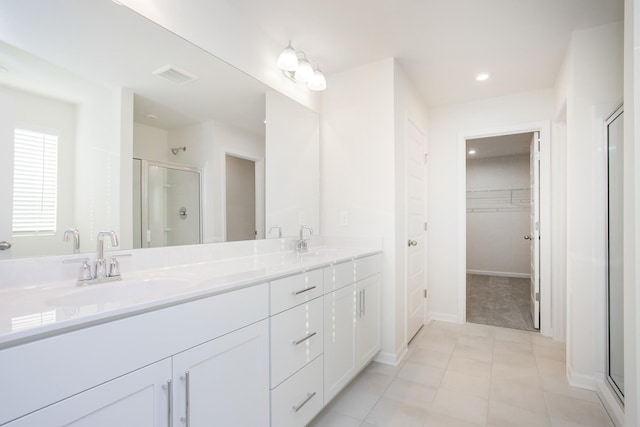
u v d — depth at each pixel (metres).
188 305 0.99
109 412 0.79
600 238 1.95
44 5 1.13
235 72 1.87
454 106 3.36
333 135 2.65
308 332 1.56
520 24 1.97
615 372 1.80
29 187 1.08
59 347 0.70
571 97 2.10
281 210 2.28
